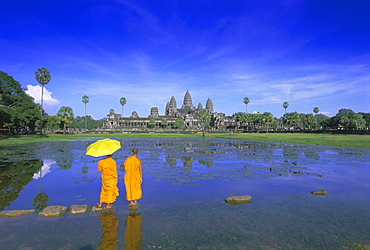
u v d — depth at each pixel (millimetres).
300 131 89750
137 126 161750
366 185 11016
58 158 20641
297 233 6059
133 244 5488
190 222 6742
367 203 8438
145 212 7535
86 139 53438
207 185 10992
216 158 20375
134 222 6750
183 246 5391
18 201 8711
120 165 16844
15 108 58969
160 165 16625
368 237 5812
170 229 6289
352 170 14781
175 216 7191
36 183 11461
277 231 6172
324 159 19703
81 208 7691
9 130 72625
